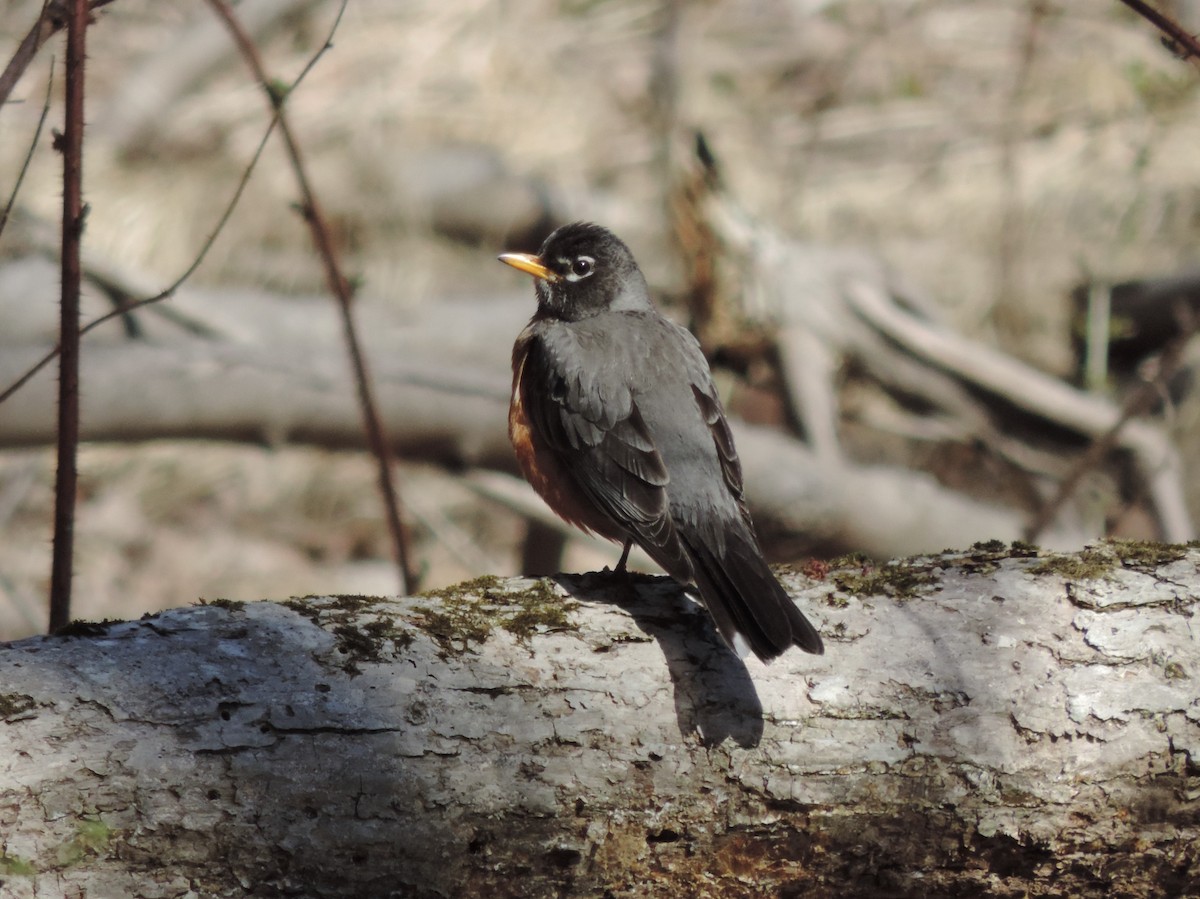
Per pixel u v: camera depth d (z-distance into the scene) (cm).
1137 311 1549
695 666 570
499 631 571
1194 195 1591
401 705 538
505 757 543
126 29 1802
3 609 1337
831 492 1268
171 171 1550
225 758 514
